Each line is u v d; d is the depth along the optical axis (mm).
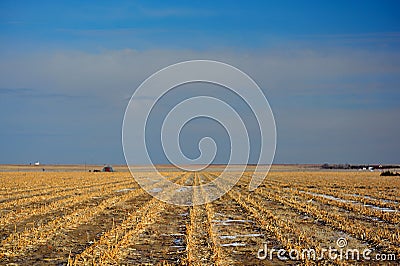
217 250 16062
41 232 19484
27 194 38000
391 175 79812
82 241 18094
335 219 23219
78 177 69312
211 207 29297
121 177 69875
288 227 20406
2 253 15688
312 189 44031
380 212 25141
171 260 15234
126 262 14930
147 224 22328
